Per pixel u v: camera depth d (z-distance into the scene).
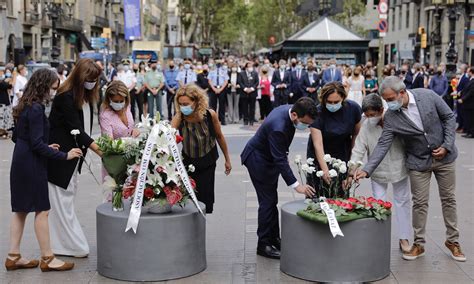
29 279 5.83
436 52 45.81
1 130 16.44
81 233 6.48
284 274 5.91
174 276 5.74
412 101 6.18
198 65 27.23
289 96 20.11
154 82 19.72
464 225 7.67
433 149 6.26
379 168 6.48
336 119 6.23
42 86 5.88
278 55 33.56
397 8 55.44
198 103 6.32
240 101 20.30
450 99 19.58
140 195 5.60
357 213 5.58
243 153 6.50
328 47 26.19
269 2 62.41
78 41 55.22
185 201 5.88
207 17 71.69
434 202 8.91
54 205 6.35
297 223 5.69
